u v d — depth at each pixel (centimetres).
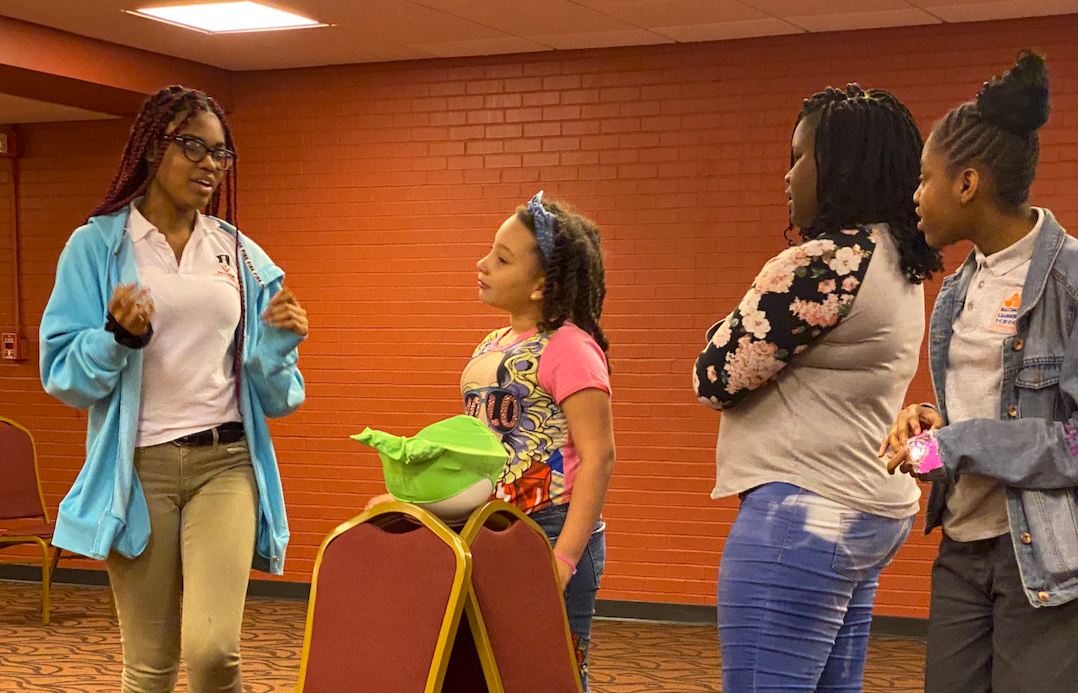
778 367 224
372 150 757
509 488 261
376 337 757
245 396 302
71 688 526
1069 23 620
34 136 841
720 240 685
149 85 723
